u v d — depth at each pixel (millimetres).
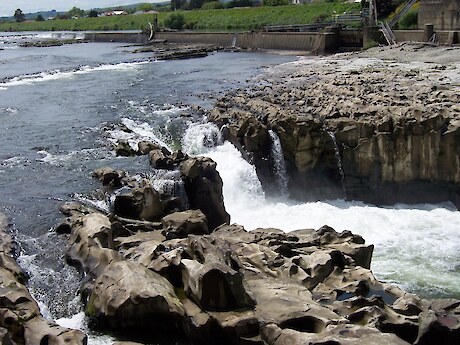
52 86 59281
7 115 45469
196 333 17828
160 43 117125
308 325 17438
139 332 18766
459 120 34781
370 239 31250
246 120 37656
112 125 41875
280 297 18828
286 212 35312
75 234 23156
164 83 60469
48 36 159750
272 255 22438
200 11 149125
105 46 118875
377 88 45281
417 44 71312
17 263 21484
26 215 26109
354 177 36688
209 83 59156
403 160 35812
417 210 35344
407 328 18125
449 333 17578
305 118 36625
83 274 21172
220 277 18359
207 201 30234
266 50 96625
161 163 32562
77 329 17922
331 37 86500
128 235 25312
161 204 28188
